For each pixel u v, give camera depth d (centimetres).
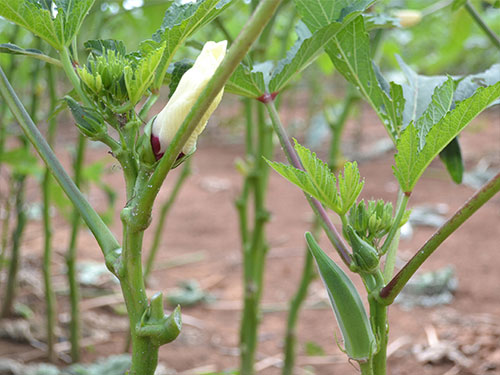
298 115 704
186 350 224
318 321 253
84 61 160
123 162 85
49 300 197
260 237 173
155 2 165
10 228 330
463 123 87
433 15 222
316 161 87
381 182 458
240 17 234
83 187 222
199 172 518
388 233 94
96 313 250
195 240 360
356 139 573
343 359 218
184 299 271
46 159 88
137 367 86
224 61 79
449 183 448
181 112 83
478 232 341
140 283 85
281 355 223
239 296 285
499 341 216
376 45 153
